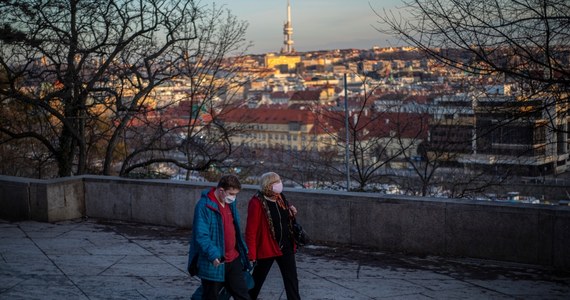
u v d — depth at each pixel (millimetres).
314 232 9977
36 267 8414
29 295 7105
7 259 8836
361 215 9625
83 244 9930
